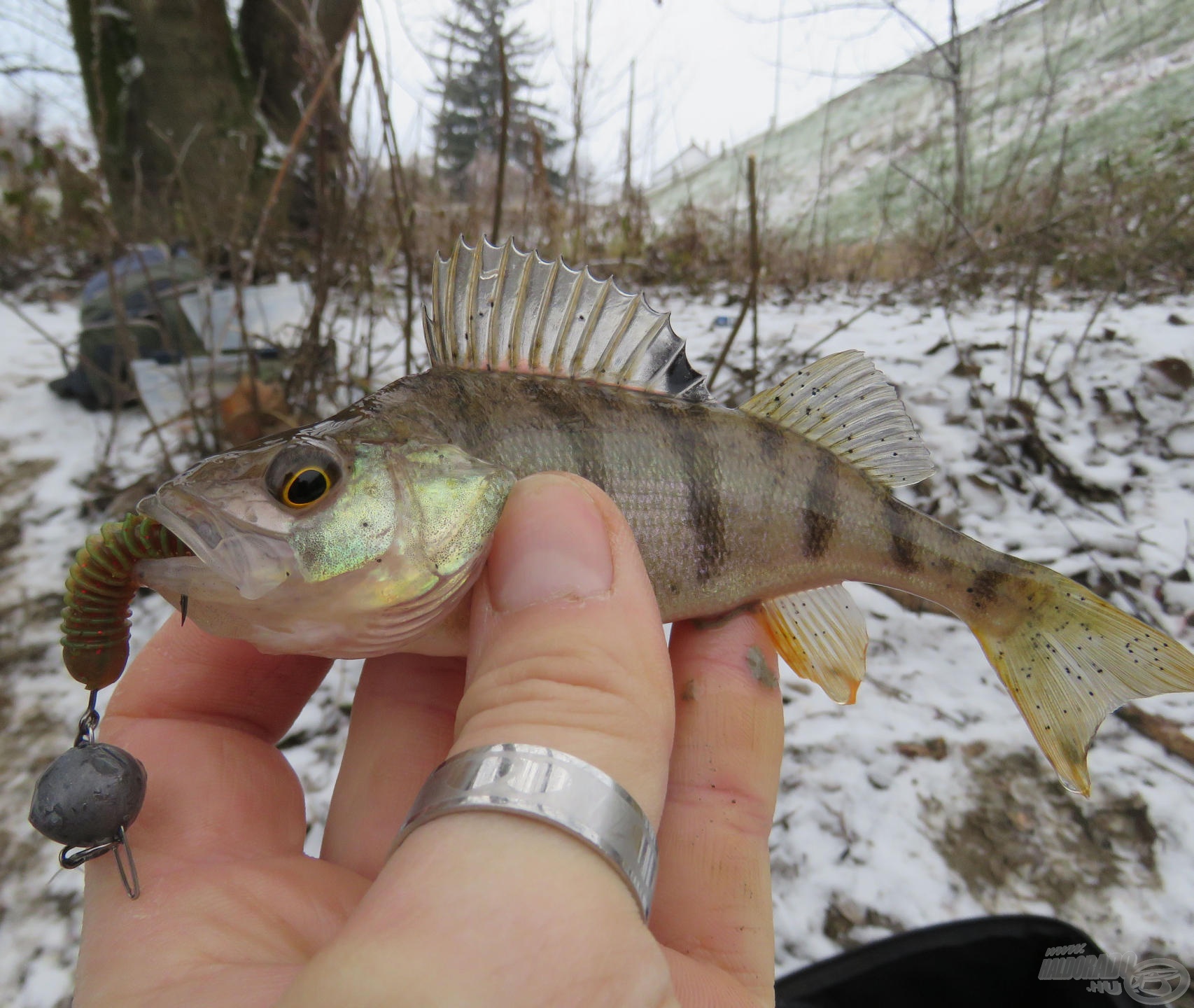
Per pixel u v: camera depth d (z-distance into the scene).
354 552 0.08
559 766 0.06
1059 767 0.12
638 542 0.10
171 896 0.08
